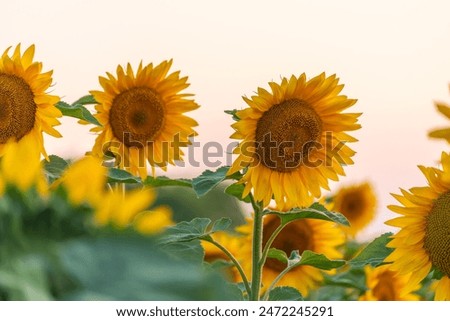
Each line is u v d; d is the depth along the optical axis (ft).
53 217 2.88
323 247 19.90
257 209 14.43
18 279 2.48
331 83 14.46
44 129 15.93
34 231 2.84
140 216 2.94
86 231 2.89
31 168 3.09
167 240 12.22
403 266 13.24
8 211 2.83
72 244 2.73
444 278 13.10
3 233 2.74
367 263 13.34
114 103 17.94
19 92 15.65
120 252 2.67
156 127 18.26
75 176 3.12
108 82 17.79
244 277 14.02
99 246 2.72
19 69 15.70
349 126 14.87
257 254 14.34
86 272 2.57
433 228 13.03
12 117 15.55
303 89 14.43
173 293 2.56
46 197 3.02
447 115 10.40
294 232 19.71
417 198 13.12
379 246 13.37
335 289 20.65
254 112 14.21
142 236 2.87
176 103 18.51
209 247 19.21
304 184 14.70
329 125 14.90
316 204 14.74
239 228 19.33
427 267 13.17
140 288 2.54
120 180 13.93
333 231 19.94
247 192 13.82
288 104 14.44
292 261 15.21
